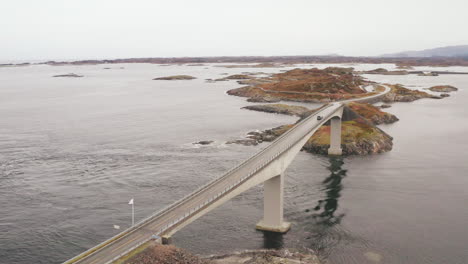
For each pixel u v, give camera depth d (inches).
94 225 2999.5
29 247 2682.1
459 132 6555.1
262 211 3250.5
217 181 2714.1
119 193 3646.7
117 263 1884.8
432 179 4121.6
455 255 2591.0
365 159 4904.0
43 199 3499.0
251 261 2417.6
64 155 4926.2
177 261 1995.6
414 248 2682.1
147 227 2206.0
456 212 3272.6
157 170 4320.9
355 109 7578.7
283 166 2960.1
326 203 3452.3
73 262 1887.3
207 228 2960.1
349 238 2819.9
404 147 5536.4
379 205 3417.8
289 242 2748.5
